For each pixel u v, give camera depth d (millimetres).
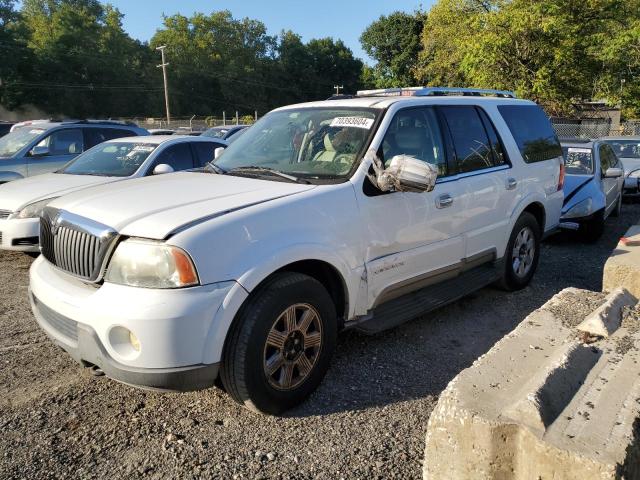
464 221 4656
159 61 83062
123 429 3215
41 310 3500
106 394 3609
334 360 4105
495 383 2533
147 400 3533
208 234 2949
